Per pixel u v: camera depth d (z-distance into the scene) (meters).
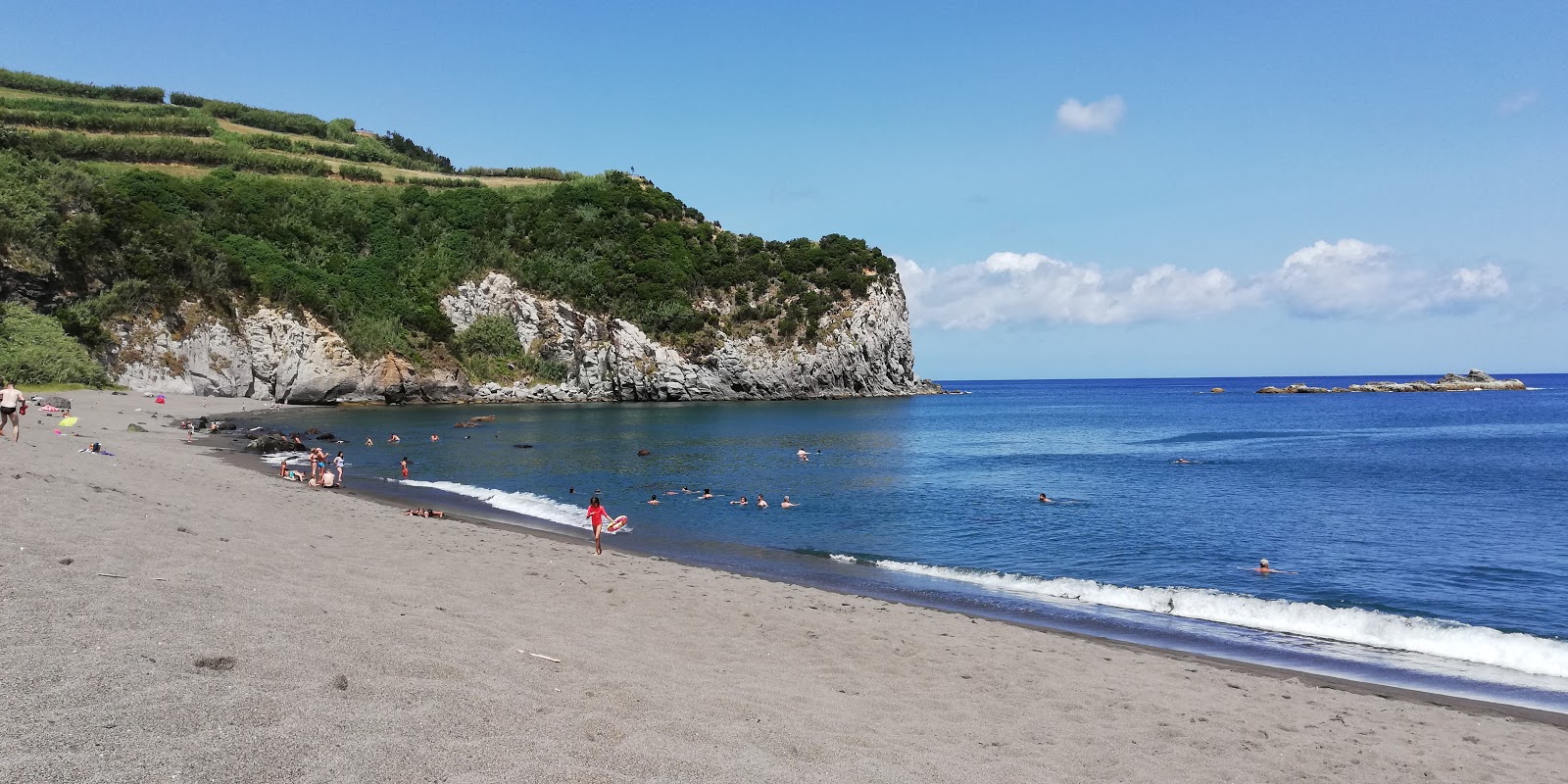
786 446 50.53
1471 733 9.80
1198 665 12.39
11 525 9.83
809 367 103.88
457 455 42.53
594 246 103.12
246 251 79.06
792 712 7.93
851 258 114.06
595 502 19.88
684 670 9.12
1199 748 8.52
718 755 6.26
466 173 123.94
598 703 7.14
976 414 92.81
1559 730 10.10
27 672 5.59
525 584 13.24
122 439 32.94
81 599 7.32
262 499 20.17
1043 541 23.69
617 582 14.48
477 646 8.36
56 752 4.58
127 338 65.94
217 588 8.54
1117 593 17.25
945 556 21.67
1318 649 13.84
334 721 5.60
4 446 19.66
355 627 8.07
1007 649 12.38
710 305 104.06
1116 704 9.90
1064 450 52.38
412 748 5.39
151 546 10.09
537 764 5.44
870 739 7.41
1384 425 75.06
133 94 111.44
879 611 14.47
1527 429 68.69
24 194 63.97
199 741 4.98
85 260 65.44
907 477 37.66
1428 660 13.31
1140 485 35.78
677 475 36.62
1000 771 7.05
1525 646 13.64
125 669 5.86
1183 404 124.19
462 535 18.48
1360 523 26.78
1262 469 41.72
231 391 72.38
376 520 19.34
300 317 77.56
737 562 20.12
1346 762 8.43
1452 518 27.70
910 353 124.19
